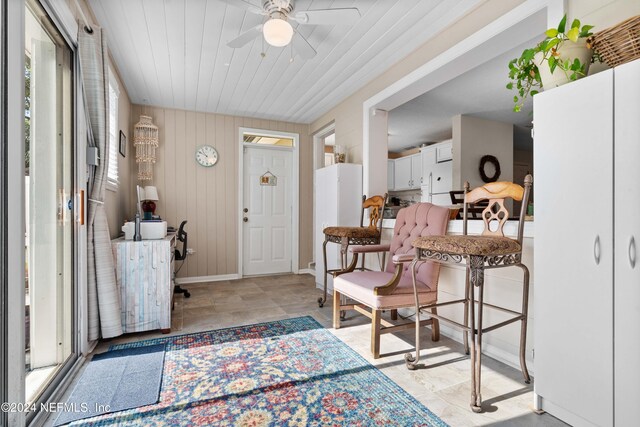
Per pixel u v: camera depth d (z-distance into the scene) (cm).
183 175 452
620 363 126
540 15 189
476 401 158
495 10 214
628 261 124
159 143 440
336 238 314
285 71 330
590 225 136
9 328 114
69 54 202
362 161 371
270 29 196
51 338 183
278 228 520
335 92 388
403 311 303
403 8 228
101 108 221
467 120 487
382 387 179
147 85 364
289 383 182
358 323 285
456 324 179
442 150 549
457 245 162
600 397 132
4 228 112
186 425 146
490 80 363
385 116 367
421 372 196
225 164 477
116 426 145
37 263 170
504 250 162
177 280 450
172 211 446
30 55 162
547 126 152
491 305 198
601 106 132
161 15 234
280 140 528
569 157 143
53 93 187
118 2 219
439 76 274
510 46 226
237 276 483
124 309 248
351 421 149
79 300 206
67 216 203
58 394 166
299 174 524
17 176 118
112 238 298
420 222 246
